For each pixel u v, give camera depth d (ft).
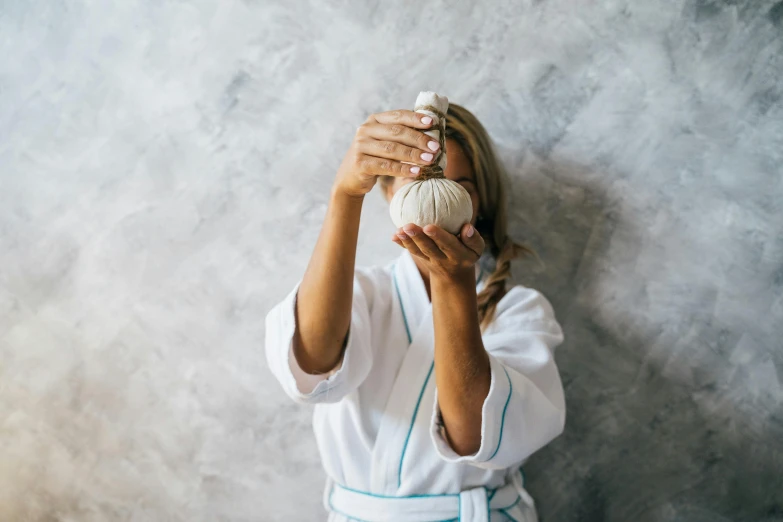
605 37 3.39
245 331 3.64
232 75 3.57
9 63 3.68
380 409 2.86
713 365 3.41
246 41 3.55
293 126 3.56
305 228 3.58
